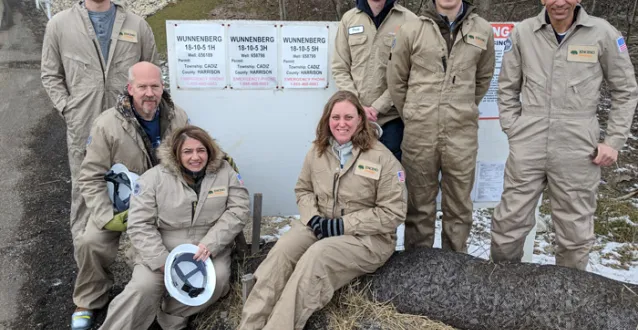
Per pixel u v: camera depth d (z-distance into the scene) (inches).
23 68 338.3
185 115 131.5
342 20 133.7
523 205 117.8
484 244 170.6
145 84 117.3
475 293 108.0
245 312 106.0
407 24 117.1
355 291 112.5
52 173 211.8
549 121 111.8
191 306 116.3
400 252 120.1
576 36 108.0
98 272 123.3
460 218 127.5
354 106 109.0
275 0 419.2
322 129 113.7
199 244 115.4
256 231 133.0
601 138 242.5
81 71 133.3
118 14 135.1
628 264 160.7
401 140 133.9
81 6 133.0
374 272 115.0
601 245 173.2
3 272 146.3
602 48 107.3
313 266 103.0
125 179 122.3
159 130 128.3
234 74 141.9
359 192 111.8
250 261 130.6
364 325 106.3
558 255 122.4
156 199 115.3
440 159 120.8
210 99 143.5
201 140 115.2
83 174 120.9
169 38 137.1
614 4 373.7
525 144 115.2
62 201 188.9
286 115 147.5
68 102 134.6
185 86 141.5
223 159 122.1
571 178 112.8
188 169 116.6
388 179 110.1
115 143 120.9
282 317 100.6
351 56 131.6
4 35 404.5
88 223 123.3
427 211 128.7
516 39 115.2
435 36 113.5
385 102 126.0
